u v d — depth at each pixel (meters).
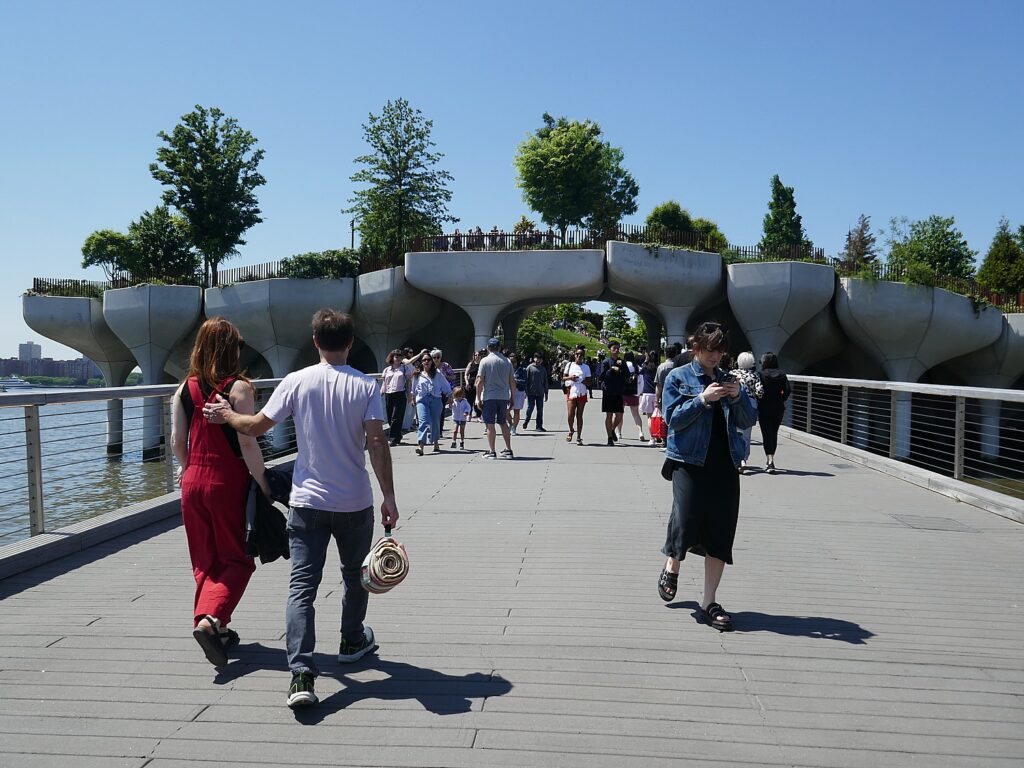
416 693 3.63
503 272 37.00
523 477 10.66
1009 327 36.69
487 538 6.91
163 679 3.78
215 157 48.38
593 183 57.75
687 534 4.63
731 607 4.98
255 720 3.35
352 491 3.67
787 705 3.54
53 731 3.25
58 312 44.09
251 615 4.77
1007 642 4.39
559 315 89.12
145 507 7.41
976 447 37.50
